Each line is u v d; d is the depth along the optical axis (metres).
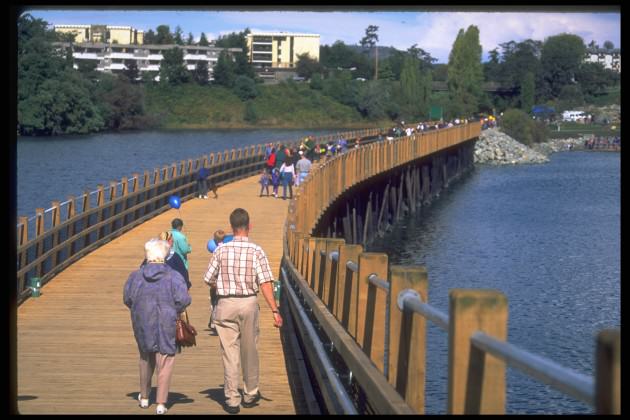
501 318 3.30
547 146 113.00
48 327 12.78
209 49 146.38
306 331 9.00
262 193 33.81
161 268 7.95
